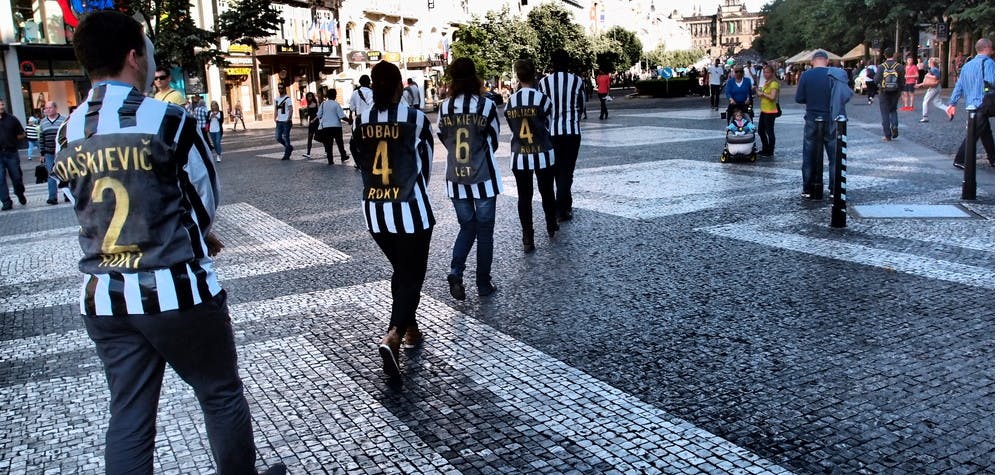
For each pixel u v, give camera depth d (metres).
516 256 7.13
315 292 6.24
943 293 5.52
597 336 4.96
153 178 2.62
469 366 4.55
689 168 12.34
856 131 17.20
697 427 3.69
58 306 6.22
